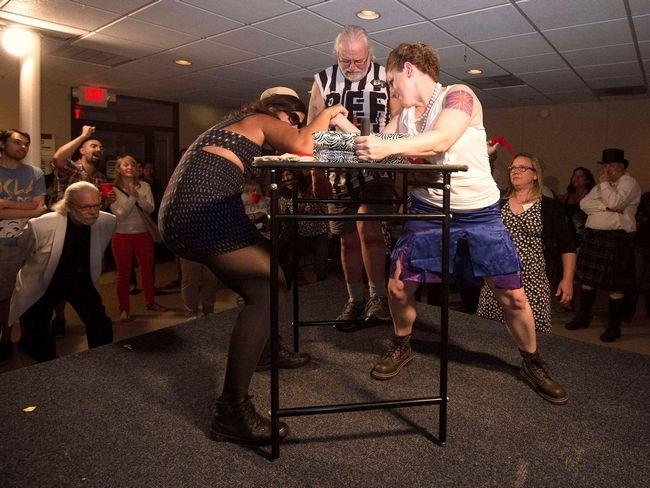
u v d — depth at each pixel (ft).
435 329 7.69
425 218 4.30
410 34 15.65
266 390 5.63
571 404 5.26
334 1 13.03
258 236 4.76
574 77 21.24
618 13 13.47
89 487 3.83
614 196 13.66
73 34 16.52
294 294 6.64
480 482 3.96
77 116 26.50
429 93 5.19
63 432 4.62
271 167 3.80
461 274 5.76
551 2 12.78
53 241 8.07
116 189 14.67
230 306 17.03
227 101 29.96
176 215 4.45
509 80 22.03
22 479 3.91
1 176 11.24
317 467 4.14
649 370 6.13
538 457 4.29
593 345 7.00
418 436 4.64
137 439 4.52
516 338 5.64
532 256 7.84
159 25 15.43
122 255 14.90
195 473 4.03
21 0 13.50
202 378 5.85
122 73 22.39
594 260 14.29
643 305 18.72
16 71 21.79
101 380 5.76
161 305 17.15
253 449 4.40
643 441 4.55
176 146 31.04
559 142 28.35
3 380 5.74
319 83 7.97
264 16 14.37
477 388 5.65
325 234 14.12
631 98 25.49
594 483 3.95
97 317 8.86
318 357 6.61
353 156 4.47
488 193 5.29
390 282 5.76
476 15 13.84
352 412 5.08
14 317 8.14
